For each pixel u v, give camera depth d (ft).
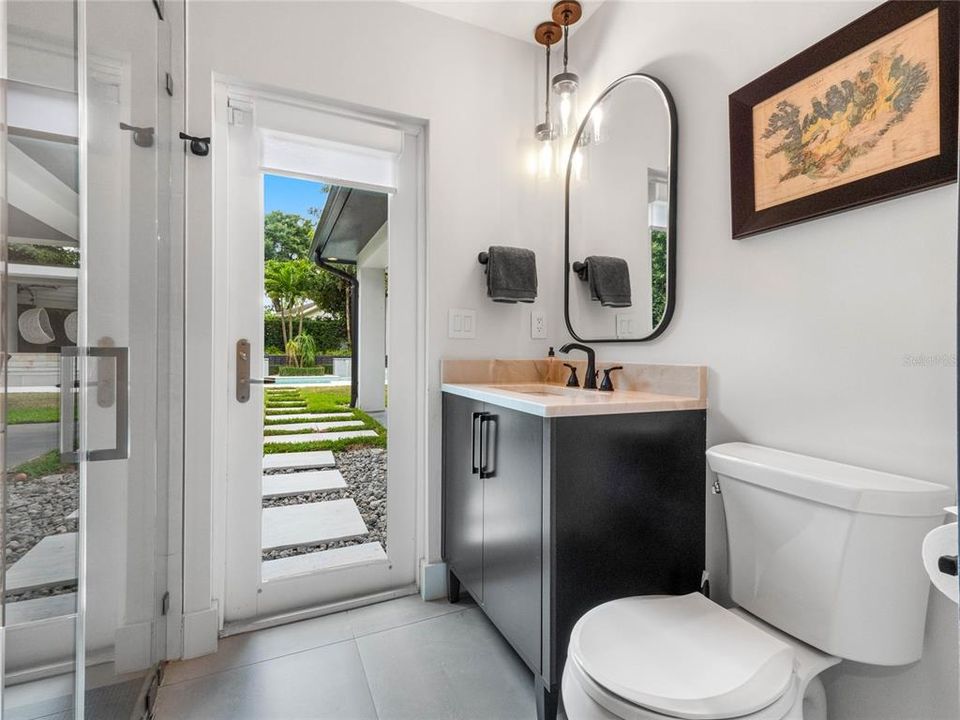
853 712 3.51
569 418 3.94
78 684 2.79
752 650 3.09
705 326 4.71
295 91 5.46
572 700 2.95
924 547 2.37
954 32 2.90
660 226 5.18
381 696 4.35
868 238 3.40
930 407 3.06
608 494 4.12
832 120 3.56
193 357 4.97
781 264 4.00
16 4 2.25
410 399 6.36
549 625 3.88
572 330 6.64
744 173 4.25
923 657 3.10
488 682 4.55
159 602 4.48
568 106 6.22
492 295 6.15
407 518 6.35
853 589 3.03
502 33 6.61
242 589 5.49
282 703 4.26
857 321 3.46
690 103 4.89
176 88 4.76
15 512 2.29
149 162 4.04
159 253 4.33
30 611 2.45
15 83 2.25
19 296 2.29
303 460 5.82
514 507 4.40
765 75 4.06
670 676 2.82
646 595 4.29
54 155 2.59
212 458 5.17
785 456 3.78
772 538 3.52
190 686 4.47
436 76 6.17
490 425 4.90
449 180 6.25
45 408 2.52
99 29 3.10
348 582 6.01
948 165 2.91
